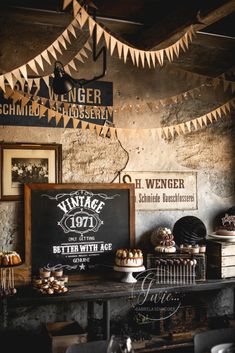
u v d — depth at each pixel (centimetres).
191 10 305
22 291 328
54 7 330
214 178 419
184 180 409
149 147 397
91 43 375
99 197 379
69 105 347
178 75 407
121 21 351
